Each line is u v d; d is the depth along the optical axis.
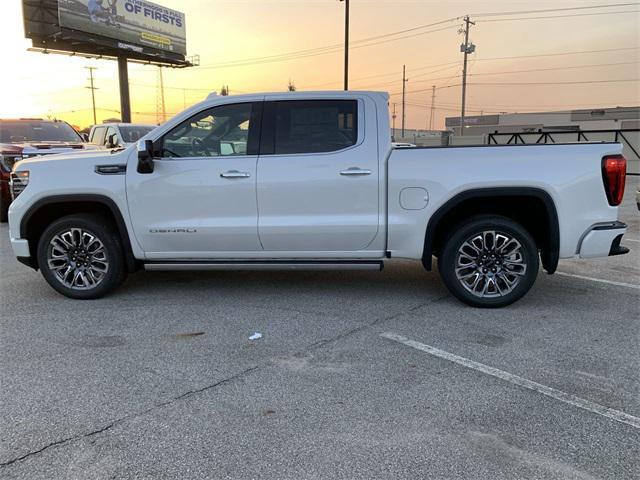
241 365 3.74
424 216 4.79
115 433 2.87
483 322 4.58
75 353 3.95
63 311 4.93
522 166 4.64
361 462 2.61
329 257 5.02
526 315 4.75
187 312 4.89
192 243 5.03
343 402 3.20
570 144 4.67
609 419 3.00
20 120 12.49
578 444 2.76
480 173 4.67
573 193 4.62
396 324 4.55
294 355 3.91
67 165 5.07
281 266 5.00
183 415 3.06
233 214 4.93
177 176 4.92
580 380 3.48
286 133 4.90
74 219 5.12
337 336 4.29
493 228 4.76
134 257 5.14
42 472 2.54
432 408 3.13
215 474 2.53
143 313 4.87
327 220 4.86
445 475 2.51
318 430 2.90
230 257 5.09
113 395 3.30
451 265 4.88
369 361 3.79
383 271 6.41
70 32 33.91
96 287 5.23
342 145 4.85
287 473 2.53
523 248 4.76
